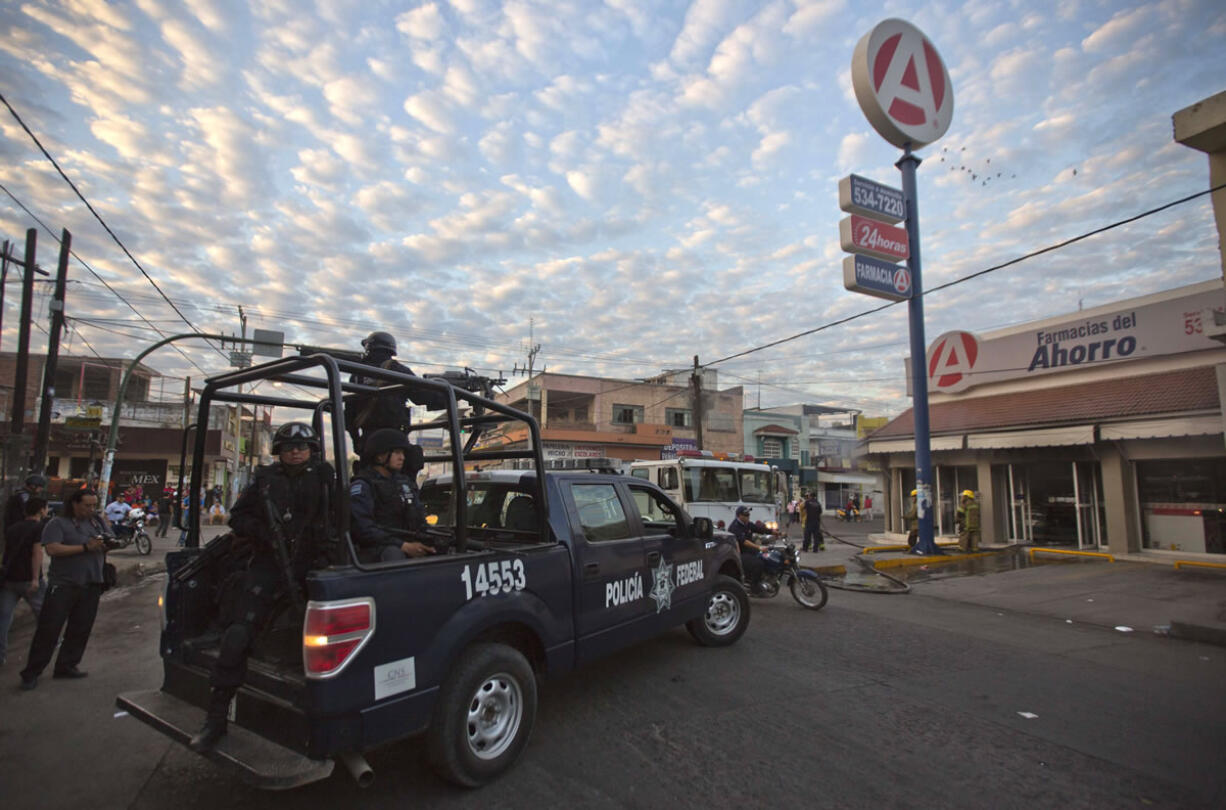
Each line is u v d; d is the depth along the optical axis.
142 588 11.33
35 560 6.15
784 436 44.75
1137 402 13.80
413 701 3.31
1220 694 5.34
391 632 3.25
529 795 3.55
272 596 3.51
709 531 6.12
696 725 4.52
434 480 5.80
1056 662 6.32
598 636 4.70
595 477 5.19
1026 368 16.89
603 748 4.15
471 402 4.22
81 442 29.47
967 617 8.58
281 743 3.16
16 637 7.39
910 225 14.72
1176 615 8.52
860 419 53.44
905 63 14.52
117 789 3.62
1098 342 15.45
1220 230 8.38
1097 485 15.00
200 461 4.25
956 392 18.59
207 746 3.14
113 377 36.62
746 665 5.94
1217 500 13.05
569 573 4.48
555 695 5.11
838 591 10.60
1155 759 4.05
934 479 18.62
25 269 14.77
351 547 3.24
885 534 19.81
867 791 3.61
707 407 40.53
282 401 4.64
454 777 3.50
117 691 5.33
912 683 5.54
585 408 39.59
